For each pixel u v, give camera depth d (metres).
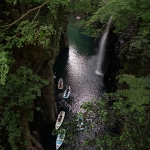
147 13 9.10
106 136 6.70
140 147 6.38
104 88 21.28
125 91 6.55
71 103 19.25
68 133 7.23
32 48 10.76
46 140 15.14
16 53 10.05
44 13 11.25
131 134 6.36
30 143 11.96
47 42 7.38
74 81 22.55
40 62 12.07
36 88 8.53
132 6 9.20
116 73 16.56
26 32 6.21
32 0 9.07
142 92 6.35
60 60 26.59
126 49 14.85
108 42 21.12
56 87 21.33
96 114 7.07
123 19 10.68
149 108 6.79
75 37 32.81
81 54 28.22
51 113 15.67
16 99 8.56
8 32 8.18
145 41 11.95
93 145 7.41
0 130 8.81
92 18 10.45
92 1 16.34
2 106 8.77
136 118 6.54
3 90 7.94
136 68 13.61
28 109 9.92
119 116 7.03
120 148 6.45
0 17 8.88
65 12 15.56
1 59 4.63
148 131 6.44
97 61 26.42
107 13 9.70
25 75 8.51
